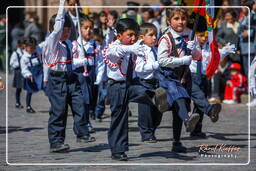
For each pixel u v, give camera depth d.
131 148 11.23
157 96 9.41
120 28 9.69
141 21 20.84
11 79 27.41
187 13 10.73
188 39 10.52
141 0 28.06
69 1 13.55
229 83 19.50
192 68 12.34
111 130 9.88
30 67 17.23
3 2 35.25
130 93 9.83
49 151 10.90
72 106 11.44
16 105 18.62
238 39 18.81
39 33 28.83
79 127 11.69
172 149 10.80
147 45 10.90
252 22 18.64
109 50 9.70
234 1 22.42
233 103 19.39
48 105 19.38
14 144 11.76
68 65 10.73
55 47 10.50
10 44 31.16
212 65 11.16
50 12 32.22
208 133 13.29
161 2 20.05
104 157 10.23
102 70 13.55
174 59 9.87
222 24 18.81
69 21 10.69
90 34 13.03
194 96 11.22
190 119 9.45
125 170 9.09
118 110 9.84
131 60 9.79
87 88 12.79
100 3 27.44
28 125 14.61
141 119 11.98
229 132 13.41
